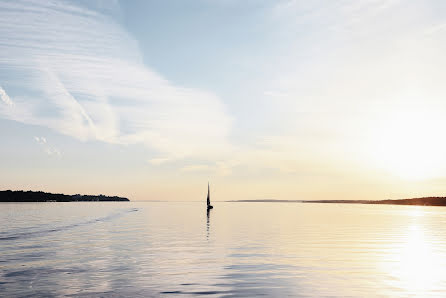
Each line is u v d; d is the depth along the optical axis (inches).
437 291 679.7
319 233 1961.1
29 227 2239.2
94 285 708.0
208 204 5940.0
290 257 1082.7
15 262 971.9
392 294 657.0
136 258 1045.2
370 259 1055.0
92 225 2517.2
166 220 3240.7
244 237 1696.6
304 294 652.1
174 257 1068.5
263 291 670.5
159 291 665.6
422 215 5211.6
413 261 1022.4
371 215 5022.1
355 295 648.4
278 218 3794.3
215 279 769.6
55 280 749.9
